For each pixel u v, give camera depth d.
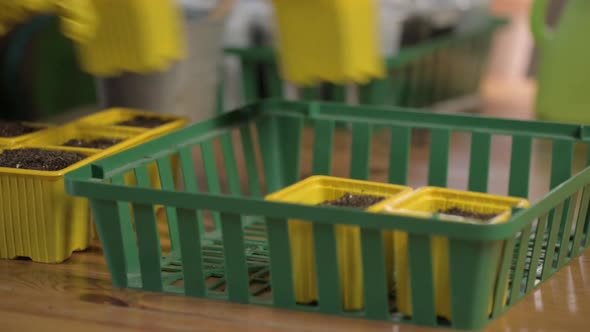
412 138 1.78
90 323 1.17
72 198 1.32
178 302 1.21
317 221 1.13
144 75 1.74
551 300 1.21
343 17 1.31
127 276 1.24
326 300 1.17
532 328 1.15
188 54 1.77
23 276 1.28
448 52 1.94
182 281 1.27
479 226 1.08
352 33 1.32
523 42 2.37
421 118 1.43
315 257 1.16
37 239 1.31
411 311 1.16
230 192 1.47
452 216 1.14
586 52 1.70
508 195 1.40
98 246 1.37
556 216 1.23
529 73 2.55
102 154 1.34
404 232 1.14
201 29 1.79
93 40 1.35
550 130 1.37
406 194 1.20
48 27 1.75
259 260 1.32
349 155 1.73
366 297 1.16
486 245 1.10
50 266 1.31
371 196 1.24
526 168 1.38
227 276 1.20
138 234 1.21
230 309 1.19
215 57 1.83
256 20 1.99
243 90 1.87
